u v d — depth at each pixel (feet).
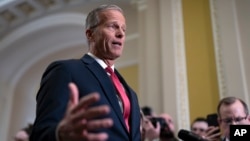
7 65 29.43
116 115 4.15
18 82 31.32
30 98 33.47
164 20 16.69
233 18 14.55
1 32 26.68
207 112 13.78
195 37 15.47
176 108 14.49
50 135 3.12
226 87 13.61
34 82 33.01
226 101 7.48
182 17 16.26
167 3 17.01
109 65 5.12
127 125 4.43
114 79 4.88
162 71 15.70
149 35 17.25
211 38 14.97
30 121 33.04
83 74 4.26
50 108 3.65
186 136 5.01
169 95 14.94
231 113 7.23
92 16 5.16
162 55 16.01
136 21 22.86
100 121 2.74
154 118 10.61
